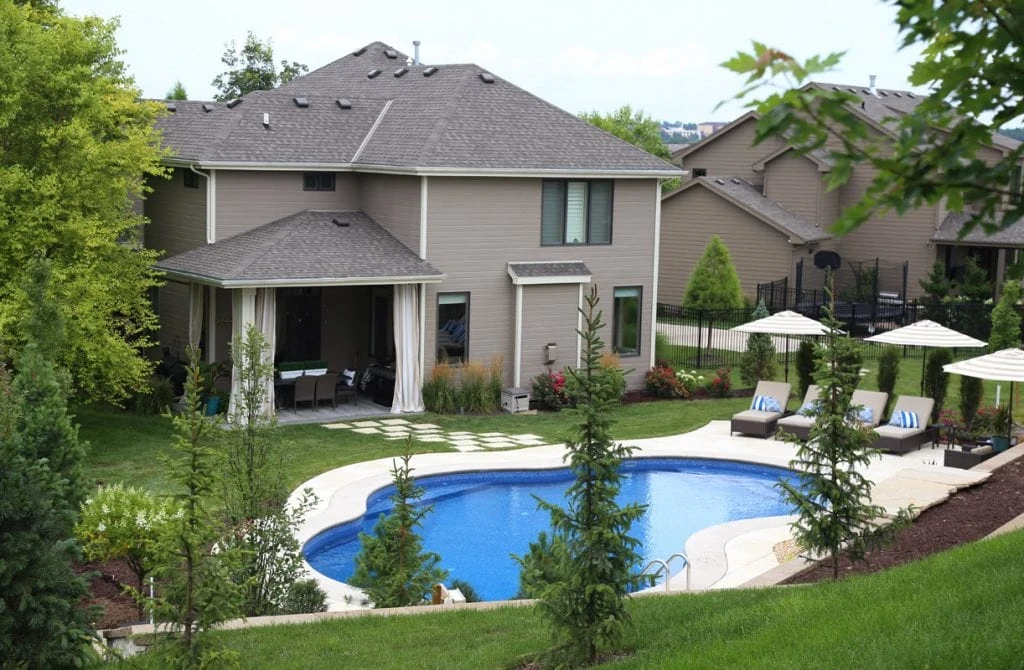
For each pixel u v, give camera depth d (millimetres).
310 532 18391
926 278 44031
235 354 16828
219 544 13328
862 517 13180
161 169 24984
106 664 11469
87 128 23297
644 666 9438
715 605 12023
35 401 13867
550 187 29406
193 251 27688
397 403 27719
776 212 44500
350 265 26625
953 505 18266
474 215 28328
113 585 14562
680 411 29062
